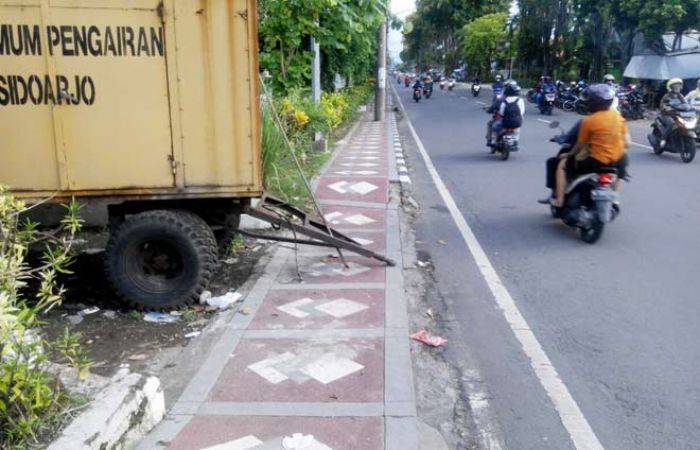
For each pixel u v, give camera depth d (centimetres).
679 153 1388
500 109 1379
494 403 389
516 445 346
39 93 492
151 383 347
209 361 425
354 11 1118
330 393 382
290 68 1190
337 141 1664
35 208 593
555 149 1538
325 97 1739
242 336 463
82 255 650
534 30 4566
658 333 486
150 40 496
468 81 7306
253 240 716
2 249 321
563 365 438
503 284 600
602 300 555
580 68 3844
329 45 1254
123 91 499
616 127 711
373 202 912
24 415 292
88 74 494
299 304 523
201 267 519
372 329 473
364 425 348
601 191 703
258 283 576
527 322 511
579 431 359
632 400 391
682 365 435
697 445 345
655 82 2839
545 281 606
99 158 505
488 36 6247
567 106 2777
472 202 966
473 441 350
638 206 908
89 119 500
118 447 310
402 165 1274
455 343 471
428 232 793
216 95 509
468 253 701
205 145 514
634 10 2636
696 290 574
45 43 486
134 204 543
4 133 493
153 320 510
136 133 506
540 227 809
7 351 287
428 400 390
